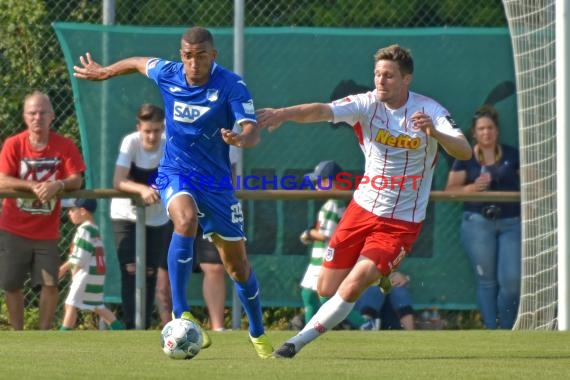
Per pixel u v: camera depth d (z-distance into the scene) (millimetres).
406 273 32156
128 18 34156
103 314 30953
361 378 18391
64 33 32125
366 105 22984
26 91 33250
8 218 29734
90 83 32156
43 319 30094
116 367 19547
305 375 18641
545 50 30625
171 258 21750
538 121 30625
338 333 27391
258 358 21625
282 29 32312
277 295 32188
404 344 25062
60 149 29656
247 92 22000
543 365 20828
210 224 22266
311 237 30953
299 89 32406
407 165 23016
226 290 31719
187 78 22156
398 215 23078
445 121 22406
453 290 32094
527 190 30453
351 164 32375
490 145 31656
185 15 34125
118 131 32125
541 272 30562
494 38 32438
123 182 29500
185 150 22250
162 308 30719
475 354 23062
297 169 32406
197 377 18188
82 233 30781
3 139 33312
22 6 33375
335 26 34344
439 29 32438
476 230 31438
